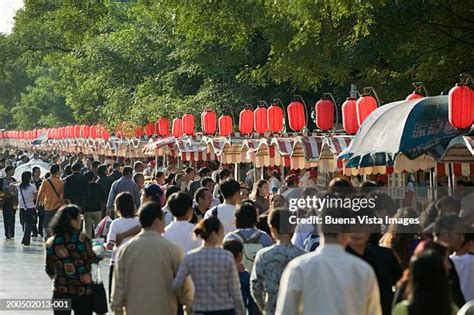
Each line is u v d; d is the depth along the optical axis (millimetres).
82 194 40312
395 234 16703
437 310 11227
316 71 34969
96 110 78125
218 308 16953
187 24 35625
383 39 32688
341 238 12570
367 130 24172
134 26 63906
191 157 50125
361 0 26953
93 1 69875
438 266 11320
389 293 15914
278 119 37719
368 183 18125
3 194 49188
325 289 12297
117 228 21516
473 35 32656
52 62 86750
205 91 52750
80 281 18688
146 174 60031
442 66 33688
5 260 38562
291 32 32094
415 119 22219
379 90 35562
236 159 44438
